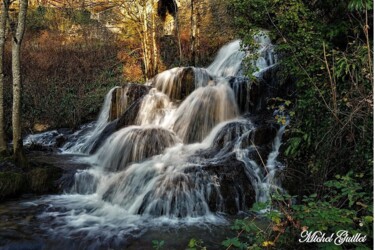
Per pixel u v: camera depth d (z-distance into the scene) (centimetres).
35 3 1709
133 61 1523
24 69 1388
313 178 450
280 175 548
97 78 1432
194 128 831
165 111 919
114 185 605
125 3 1461
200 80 990
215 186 539
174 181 543
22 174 604
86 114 1265
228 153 657
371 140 356
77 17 1670
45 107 1267
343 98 404
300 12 505
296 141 500
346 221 255
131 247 407
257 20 544
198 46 1480
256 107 862
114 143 802
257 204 315
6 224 466
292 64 513
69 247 411
